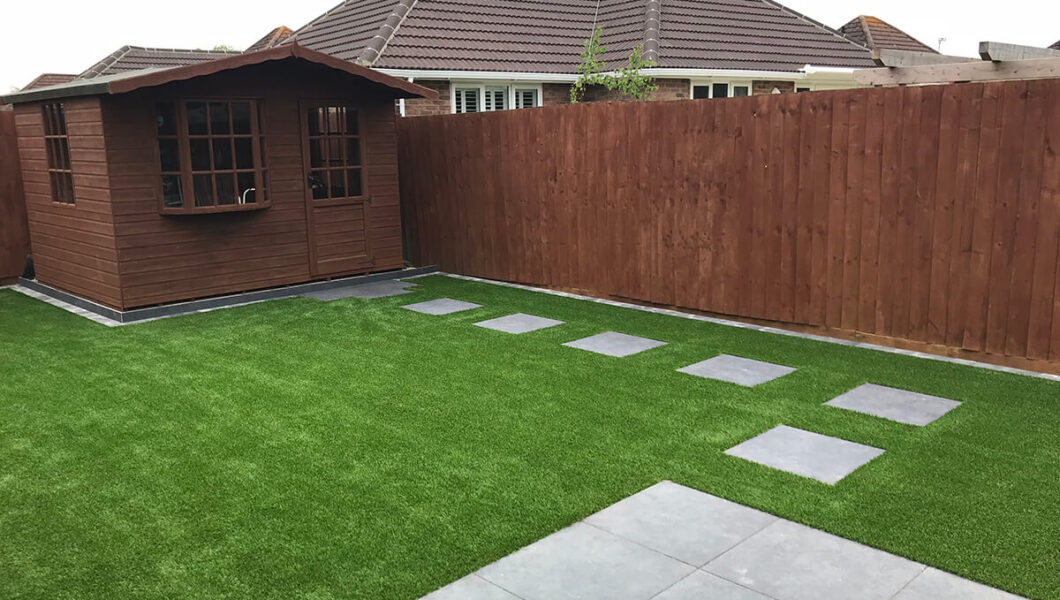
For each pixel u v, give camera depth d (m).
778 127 7.69
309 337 7.83
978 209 6.48
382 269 11.20
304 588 3.38
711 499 4.17
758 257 8.07
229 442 5.06
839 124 7.25
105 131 8.47
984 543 3.64
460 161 11.17
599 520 3.96
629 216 9.16
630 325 8.23
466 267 11.46
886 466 4.54
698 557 3.60
